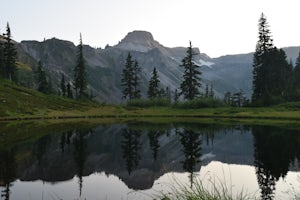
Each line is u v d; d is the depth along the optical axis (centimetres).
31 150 3247
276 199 1571
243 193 1673
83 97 12000
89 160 2814
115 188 1877
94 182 2031
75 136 4503
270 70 9525
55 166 2522
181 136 4544
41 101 9538
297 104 8200
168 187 1828
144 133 4916
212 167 2481
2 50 11862
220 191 1700
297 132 4378
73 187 1912
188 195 1081
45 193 1781
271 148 3266
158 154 3170
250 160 2723
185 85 10456
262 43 9625
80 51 12012
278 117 6706
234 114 7725
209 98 9844
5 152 3091
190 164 2625
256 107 8881
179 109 9619
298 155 2819
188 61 10431
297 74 11231
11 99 8712
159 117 8256
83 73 11975
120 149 3494
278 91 9519
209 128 5453
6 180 2075
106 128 5616
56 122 6788
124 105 11225
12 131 4834
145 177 2152
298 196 1606
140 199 1630
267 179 2014
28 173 2272
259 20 9662
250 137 4212
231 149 3378
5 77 11431
